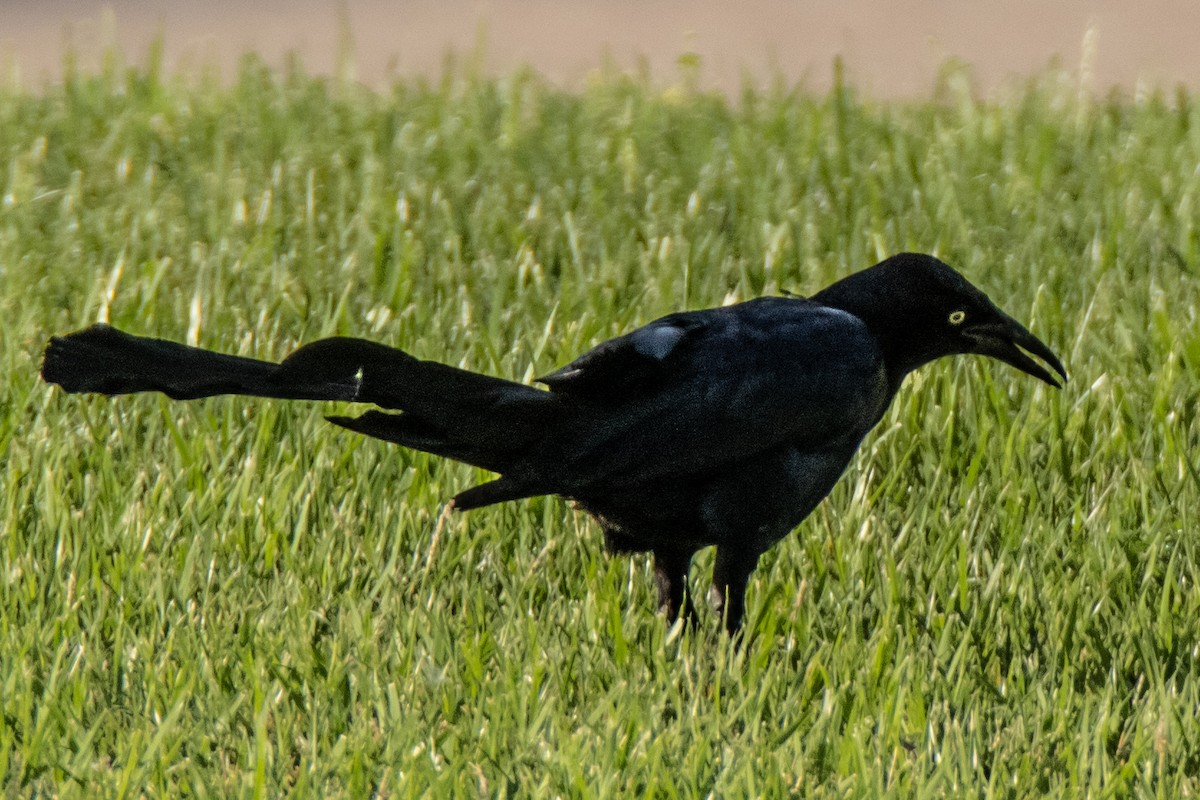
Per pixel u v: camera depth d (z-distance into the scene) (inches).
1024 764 281.7
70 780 272.7
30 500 380.2
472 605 344.5
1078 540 367.9
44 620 331.6
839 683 312.3
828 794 275.4
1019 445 405.4
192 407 427.5
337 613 342.3
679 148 674.2
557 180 626.5
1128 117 735.7
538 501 384.8
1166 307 491.2
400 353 301.4
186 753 289.0
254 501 375.9
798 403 314.8
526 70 780.0
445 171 641.0
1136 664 323.0
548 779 272.5
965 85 745.6
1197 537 368.8
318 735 291.3
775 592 348.2
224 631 323.0
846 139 668.1
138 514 367.6
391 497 390.6
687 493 316.8
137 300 480.7
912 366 340.2
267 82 768.9
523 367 447.8
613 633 325.1
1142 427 424.2
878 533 371.2
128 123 696.4
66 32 869.2
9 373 431.2
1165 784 276.2
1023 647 331.6
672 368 312.0
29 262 516.4
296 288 501.4
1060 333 471.2
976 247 538.9
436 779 271.0
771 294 504.7
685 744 289.9
